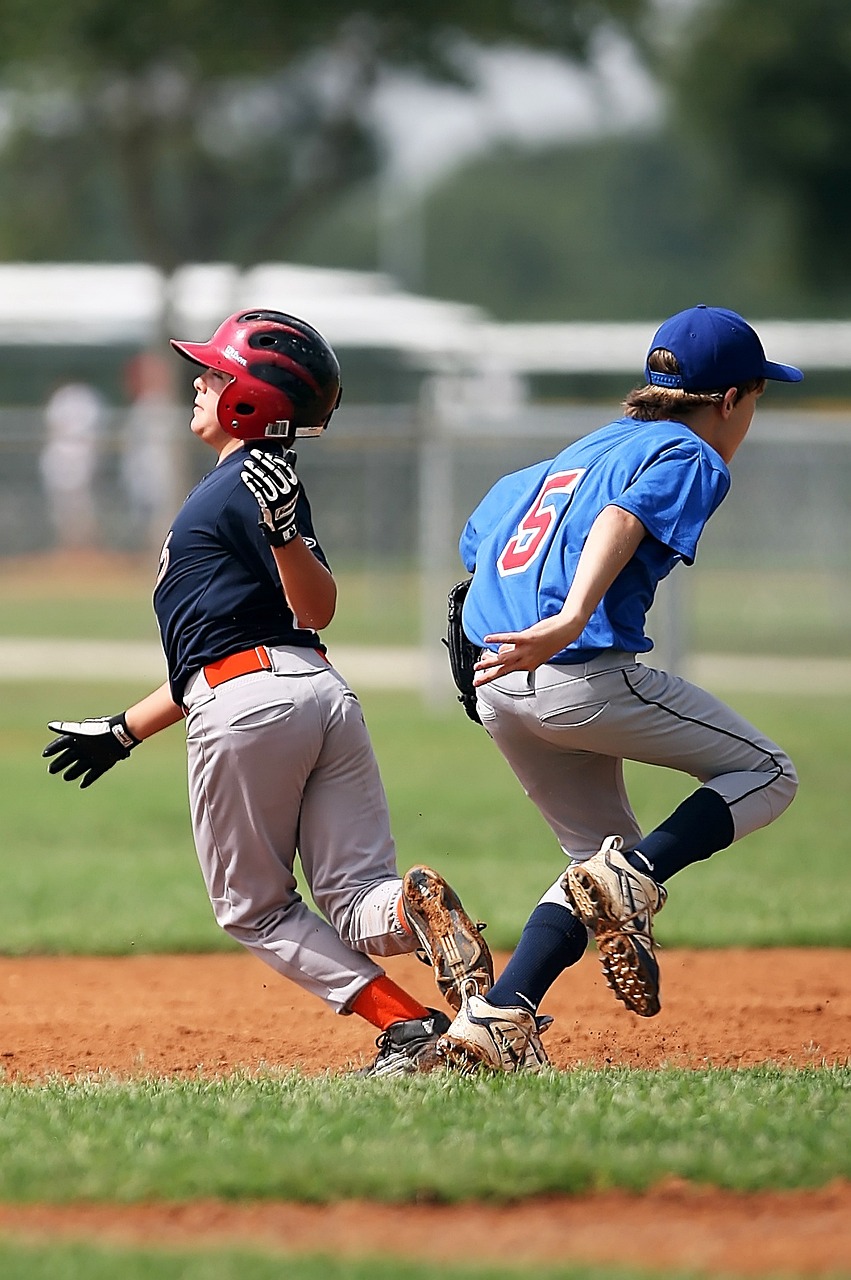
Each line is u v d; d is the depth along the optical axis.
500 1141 15.36
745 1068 20.05
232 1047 22.27
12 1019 23.81
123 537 77.00
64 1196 14.42
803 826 40.66
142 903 31.75
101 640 75.69
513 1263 12.93
